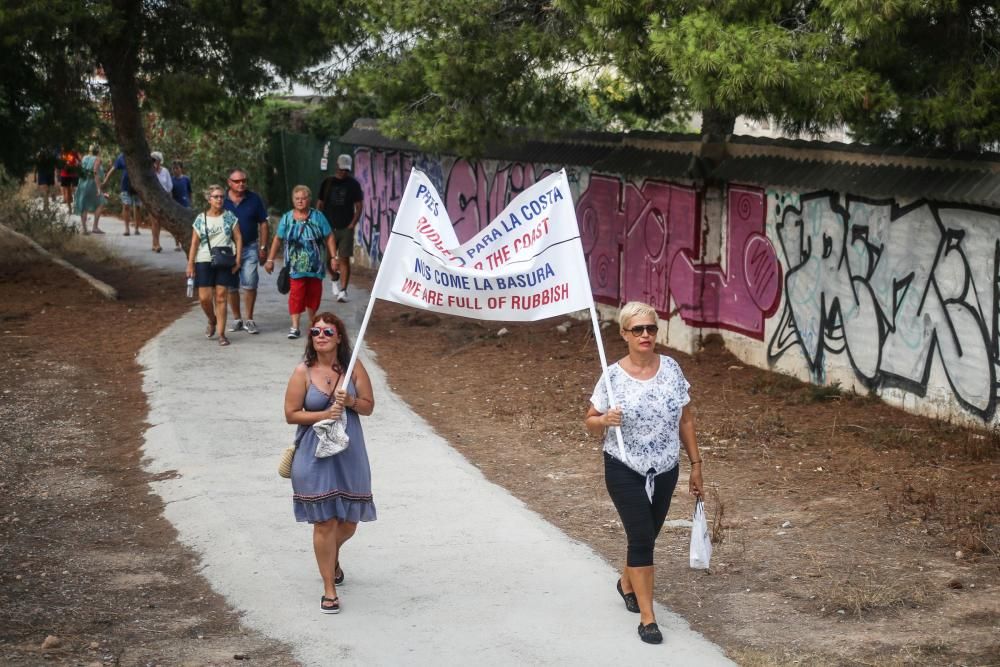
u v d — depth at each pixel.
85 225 25.48
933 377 10.14
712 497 8.27
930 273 10.05
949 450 9.19
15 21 14.95
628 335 5.82
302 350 13.23
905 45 10.11
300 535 7.36
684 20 9.48
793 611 6.21
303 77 17.59
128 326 14.91
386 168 20.66
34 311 15.80
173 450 9.27
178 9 17.02
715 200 12.82
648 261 13.89
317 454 5.99
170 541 7.47
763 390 11.45
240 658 5.62
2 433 10.09
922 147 10.33
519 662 5.51
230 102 18.55
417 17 12.23
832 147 11.11
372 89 13.58
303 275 13.73
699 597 6.45
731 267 12.76
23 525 7.79
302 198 13.67
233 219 13.46
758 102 9.42
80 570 6.93
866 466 8.84
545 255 6.43
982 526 7.40
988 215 9.43
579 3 11.11
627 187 14.20
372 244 21.45
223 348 13.24
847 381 11.16
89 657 5.61
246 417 10.29
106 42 16.84
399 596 6.35
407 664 5.50
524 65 12.93
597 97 14.84
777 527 7.58
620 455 5.77
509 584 6.53
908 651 5.64
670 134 13.36
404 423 10.19
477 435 10.20
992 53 10.23
